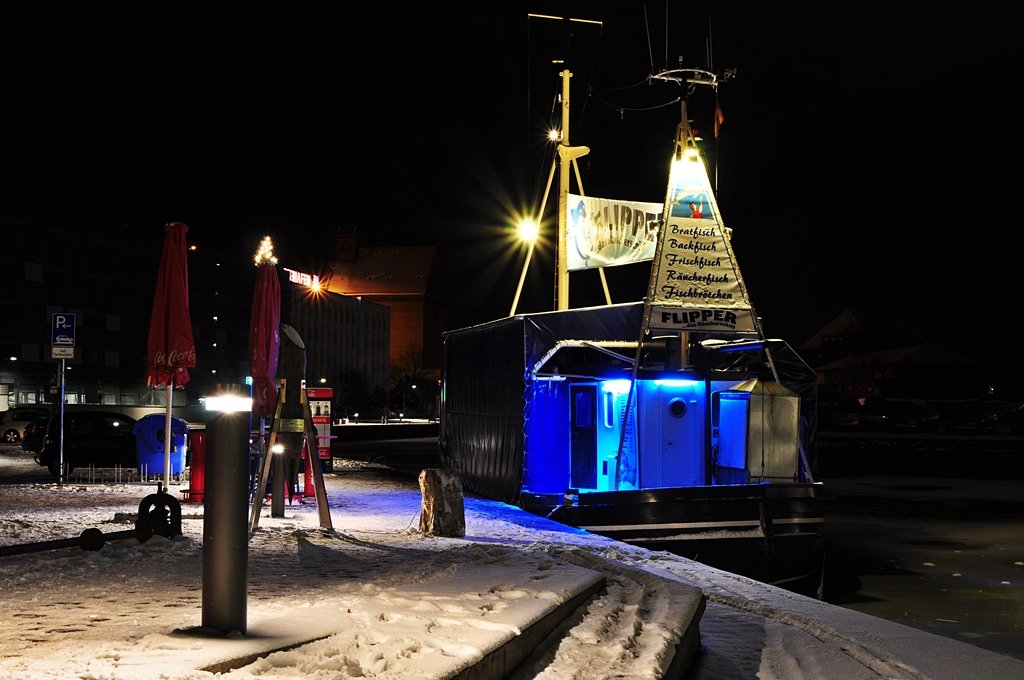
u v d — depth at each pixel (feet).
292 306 331.77
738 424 50.19
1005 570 49.67
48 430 75.61
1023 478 105.40
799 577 46.62
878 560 52.90
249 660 14.43
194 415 278.67
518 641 17.52
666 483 51.16
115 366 253.03
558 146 73.51
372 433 197.16
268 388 48.47
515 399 55.36
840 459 132.36
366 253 492.13
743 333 51.16
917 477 106.52
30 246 225.76
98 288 247.50
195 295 284.41
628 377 51.65
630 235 69.72
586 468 53.47
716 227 51.37
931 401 276.41
